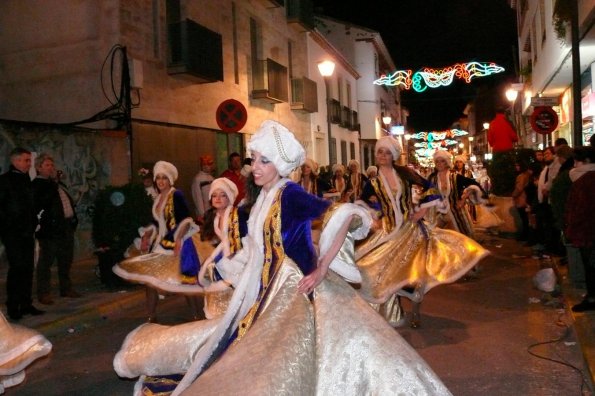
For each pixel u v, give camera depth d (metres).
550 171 11.66
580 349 6.07
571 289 8.49
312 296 3.51
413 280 6.69
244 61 21.19
